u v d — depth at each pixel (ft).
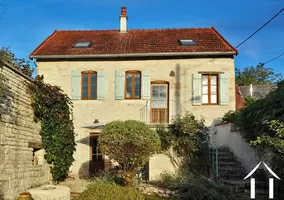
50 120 38.73
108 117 51.13
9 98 30.01
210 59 51.60
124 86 51.78
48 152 38.63
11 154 30.04
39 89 37.37
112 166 46.88
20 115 32.50
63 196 29.91
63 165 40.34
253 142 27.53
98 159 50.16
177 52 50.93
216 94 51.78
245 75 142.00
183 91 51.31
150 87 51.80
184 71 51.55
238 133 41.47
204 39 55.72
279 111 28.25
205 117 50.88
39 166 36.47
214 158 41.39
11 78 30.60
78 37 58.59
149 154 34.30
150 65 51.85
